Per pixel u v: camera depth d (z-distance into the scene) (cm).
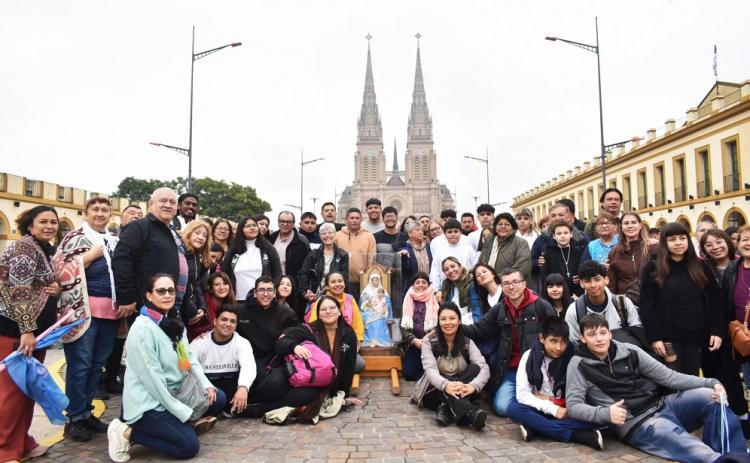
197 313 648
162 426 464
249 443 510
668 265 554
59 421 466
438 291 802
